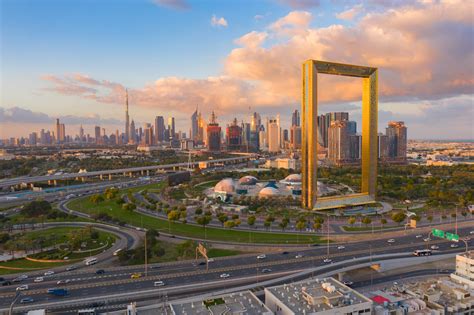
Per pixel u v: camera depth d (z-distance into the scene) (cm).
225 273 19300
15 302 15988
